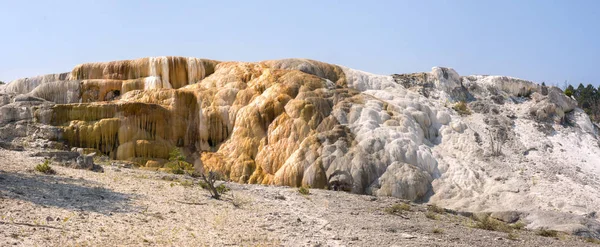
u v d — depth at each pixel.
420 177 35.56
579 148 44.66
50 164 26.02
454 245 17.11
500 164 39.34
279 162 37.47
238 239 15.07
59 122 37.81
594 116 77.62
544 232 24.98
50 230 13.16
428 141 41.84
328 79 46.38
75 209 16.00
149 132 38.84
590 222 29.16
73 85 43.12
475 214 28.50
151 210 17.62
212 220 17.33
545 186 36.41
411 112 42.44
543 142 43.97
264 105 40.25
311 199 25.50
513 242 19.50
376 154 36.91
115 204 17.70
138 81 43.81
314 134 38.31
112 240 13.20
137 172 28.41
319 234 16.95
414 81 50.44
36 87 43.34
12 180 19.05
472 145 41.09
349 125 39.41
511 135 44.19
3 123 37.41
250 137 39.38
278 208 21.55
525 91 52.16
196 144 40.75
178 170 32.97
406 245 16.30
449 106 47.62
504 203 34.09
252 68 45.31
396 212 24.72
